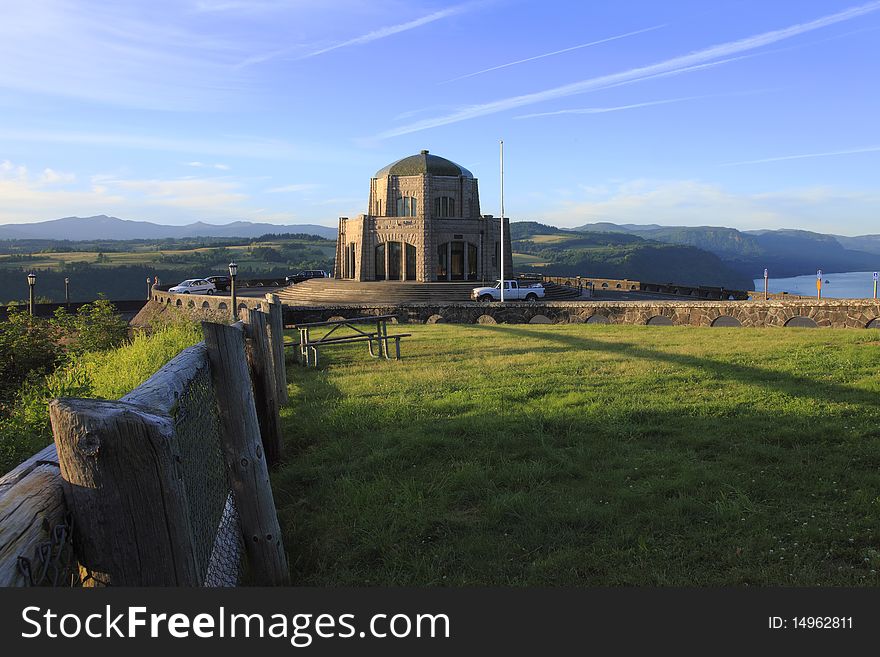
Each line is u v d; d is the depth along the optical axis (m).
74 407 2.21
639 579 4.49
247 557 4.59
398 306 27.83
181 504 2.41
